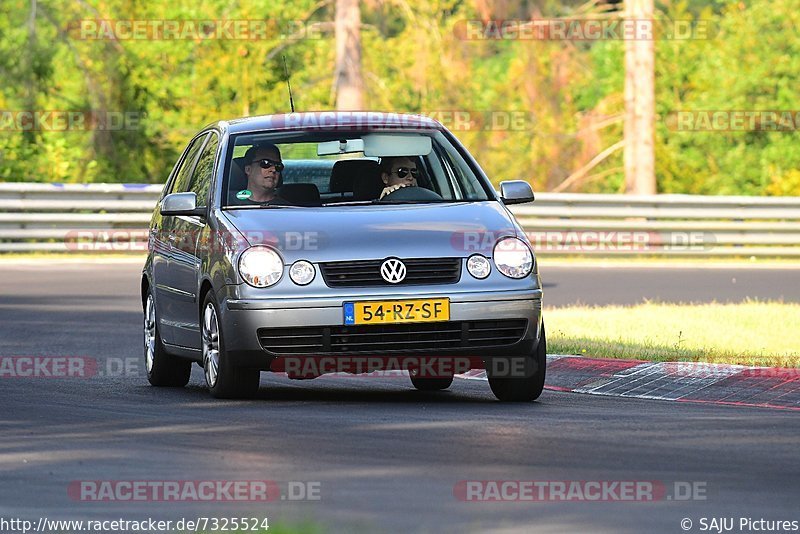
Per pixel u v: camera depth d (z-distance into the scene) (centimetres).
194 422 3191
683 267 8781
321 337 3431
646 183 11219
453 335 3459
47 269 8294
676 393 3794
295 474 2533
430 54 12275
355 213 3600
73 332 5416
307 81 13550
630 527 2125
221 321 3512
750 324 5275
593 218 9788
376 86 12112
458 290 3456
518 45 12781
